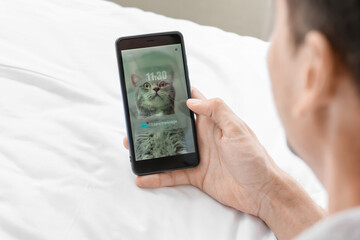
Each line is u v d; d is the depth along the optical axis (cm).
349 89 28
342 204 33
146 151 67
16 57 83
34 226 60
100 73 85
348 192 32
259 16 159
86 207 62
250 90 85
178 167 67
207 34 98
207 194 68
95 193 64
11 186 63
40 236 59
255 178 62
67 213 62
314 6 28
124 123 76
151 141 68
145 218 62
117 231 60
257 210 64
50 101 77
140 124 68
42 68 82
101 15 97
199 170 67
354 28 26
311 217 61
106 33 92
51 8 96
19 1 95
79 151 69
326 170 35
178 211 64
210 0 159
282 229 62
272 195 62
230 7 159
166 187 67
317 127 33
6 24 89
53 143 70
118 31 93
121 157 69
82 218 61
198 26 100
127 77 68
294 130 35
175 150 67
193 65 89
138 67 69
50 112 76
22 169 66
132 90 68
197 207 65
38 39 88
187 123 68
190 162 67
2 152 68
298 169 72
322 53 27
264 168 61
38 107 76
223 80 87
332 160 32
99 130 72
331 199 33
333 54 27
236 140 62
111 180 66
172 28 97
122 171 67
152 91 68
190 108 66
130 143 66
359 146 30
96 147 70
